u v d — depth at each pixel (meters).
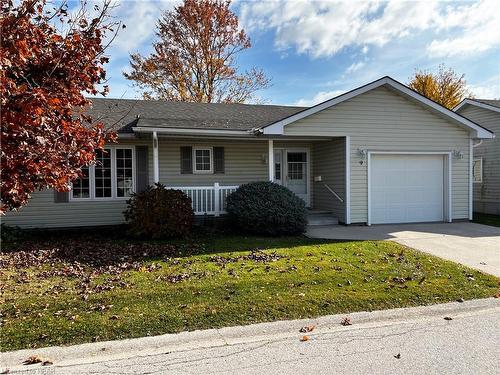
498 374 3.18
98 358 3.58
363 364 3.39
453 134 12.80
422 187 12.77
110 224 12.12
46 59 4.52
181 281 5.74
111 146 12.13
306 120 11.55
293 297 5.04
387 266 6.73
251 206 10.05
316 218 12.56
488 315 4.69
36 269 6.71
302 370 3.29
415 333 4.12
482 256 7.70
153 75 25.02
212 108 14.48
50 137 4.29
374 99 12.10
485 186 16.61
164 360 3.53
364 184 12.19
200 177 13.05
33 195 11.56
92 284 5.67
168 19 24.80
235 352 3.68
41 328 4.08
